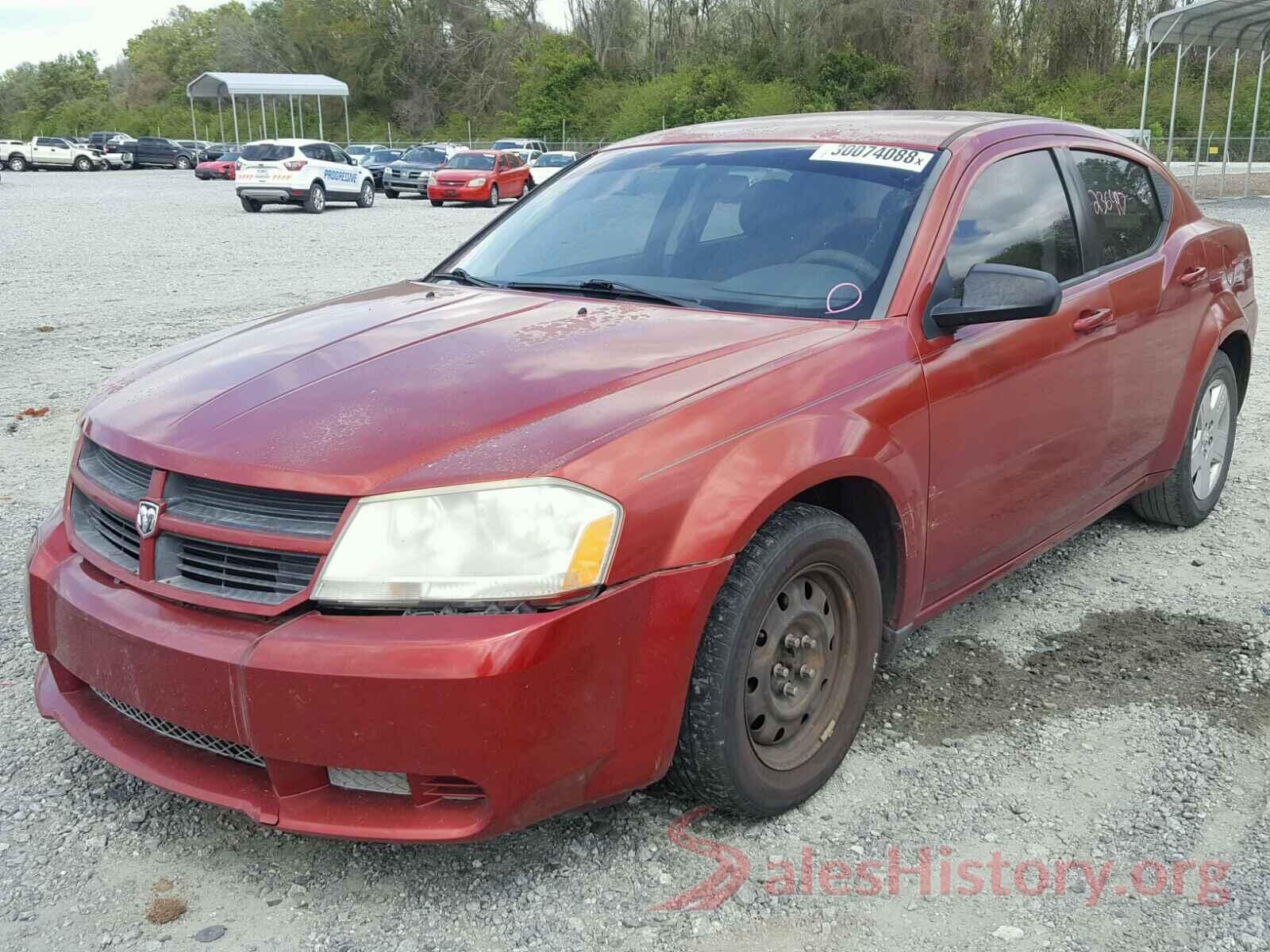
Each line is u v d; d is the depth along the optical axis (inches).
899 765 118.0
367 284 494.3
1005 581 168.1
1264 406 276.7
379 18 3048.7
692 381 101.3
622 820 107.5
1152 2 2114.9
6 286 485.7
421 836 87.6
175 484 95.0
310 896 96.7
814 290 121.1
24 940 90.8
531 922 93.6
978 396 122.8
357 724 84.2
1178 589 164.6
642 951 90.4
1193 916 94.7
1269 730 125.1
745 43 2231.8
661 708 93.4
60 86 4360.2
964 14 2069.4
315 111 3078.2
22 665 140.3
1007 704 130.8
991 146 137.3
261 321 132.4
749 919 94.3
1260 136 1614.2
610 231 140.2
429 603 85.9
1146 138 879.1
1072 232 147.0
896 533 115.0
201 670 88.0
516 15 3002.0
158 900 95.2
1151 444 167.9
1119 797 112.3
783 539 99.4
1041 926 93.7
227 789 92.7
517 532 86.6
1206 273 176.7
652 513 90.8
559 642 85.9
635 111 2204.7
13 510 197.8
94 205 1088.8
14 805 109.7
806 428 102.2
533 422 93.7
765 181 135.5
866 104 2108.8
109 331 373.4
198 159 2203.5
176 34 4185.5
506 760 85.3
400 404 97.7
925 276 120.1
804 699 108.1
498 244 149.2
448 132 2908.5
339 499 88.5
